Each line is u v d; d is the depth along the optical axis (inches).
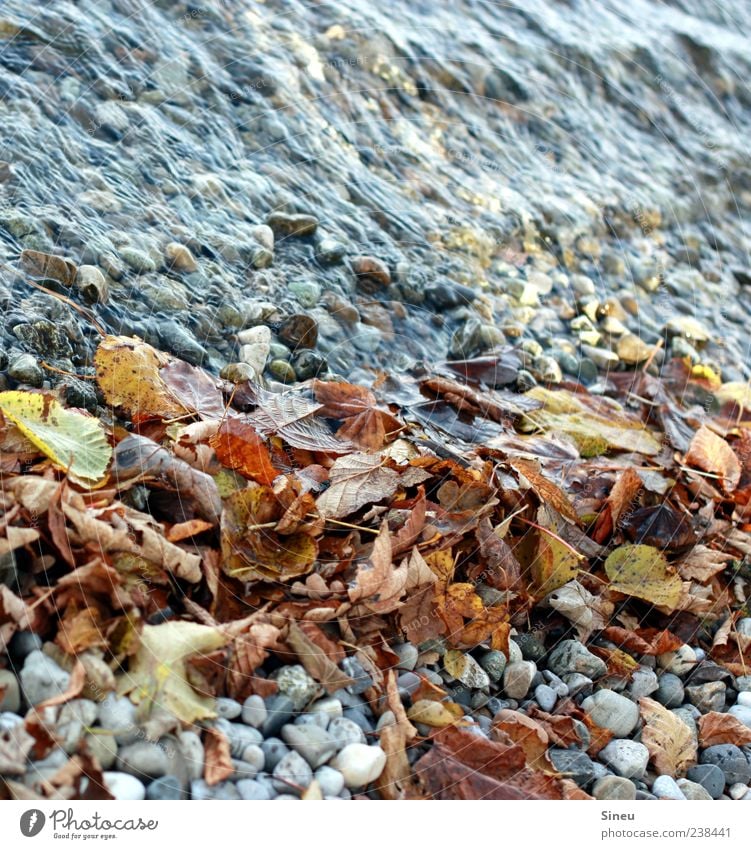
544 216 43.3
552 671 26.4
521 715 24.6
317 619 23.7
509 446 30.7
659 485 31.5
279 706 22.5
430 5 51.1
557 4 58.9
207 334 31.5
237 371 30.5
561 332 39.6
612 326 40.8
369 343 34.5
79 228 31.4
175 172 35.3
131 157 34.8
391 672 23.8
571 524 28.6
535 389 35.0
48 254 29.5
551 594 27.4
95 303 30.0
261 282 33.7
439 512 26.4
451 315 37.2
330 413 29.4
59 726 20.8
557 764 24.1
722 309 45.6
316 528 25.0
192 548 23.6
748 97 62.6
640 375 38.3
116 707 21.4
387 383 32.7
